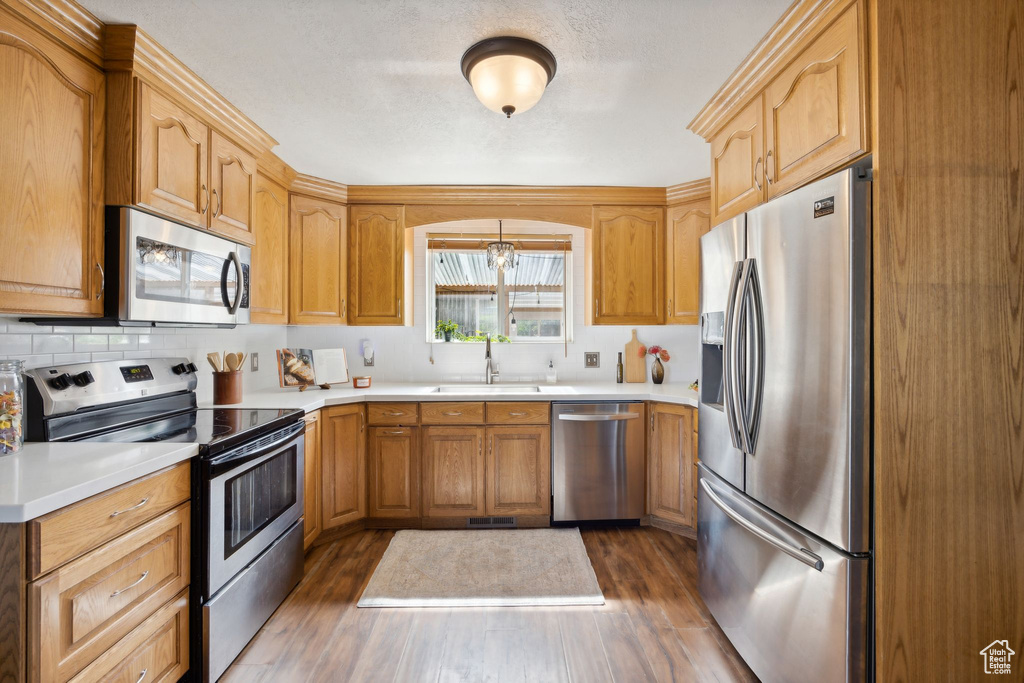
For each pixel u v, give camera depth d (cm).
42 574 111
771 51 165
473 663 178
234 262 229
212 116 210
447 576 242
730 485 187
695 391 315
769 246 158
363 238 330
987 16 130
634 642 191
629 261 332
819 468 138
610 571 249
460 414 303
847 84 135
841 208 130
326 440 280
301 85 196
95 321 176
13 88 136
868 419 129
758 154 182
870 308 129
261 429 200
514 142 251
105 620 128
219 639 169
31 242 142
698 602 220
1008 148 130
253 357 321
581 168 291
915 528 128
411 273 364
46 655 111
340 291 324
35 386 163
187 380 231
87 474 127
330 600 221
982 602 130
